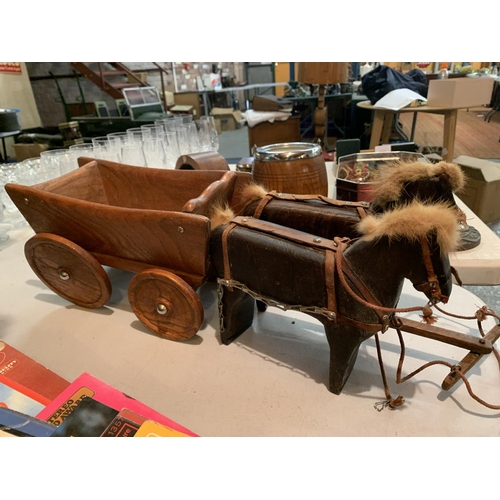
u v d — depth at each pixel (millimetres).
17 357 939
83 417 725
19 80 3838
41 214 1131
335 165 2291
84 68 3736
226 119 3879
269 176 1384
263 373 989
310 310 836
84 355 1083
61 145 3184
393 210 754
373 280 763
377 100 3055
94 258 1152
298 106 3707
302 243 821
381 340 1066
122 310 1281
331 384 906
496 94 2812
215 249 943
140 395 942
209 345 1099
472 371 947
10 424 699
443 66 3404
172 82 4559
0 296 1373
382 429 822
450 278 743
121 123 3115
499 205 2332
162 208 1465
